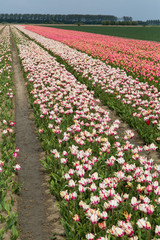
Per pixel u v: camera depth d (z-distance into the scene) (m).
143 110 9.31
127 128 9.68
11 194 5.73
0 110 10.98
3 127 9.19
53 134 8.13
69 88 12.07
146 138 8.40
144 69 17.30
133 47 33.53
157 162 7.17
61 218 4.60
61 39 40.66
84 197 5.15
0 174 6.07
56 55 25.00
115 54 23.89
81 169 4.91
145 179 4.79
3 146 7.77
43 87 12.07
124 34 71.38
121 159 5.49
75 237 4.10
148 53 27.33
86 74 16.19
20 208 5.39
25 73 17.45
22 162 7.25
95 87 14.24
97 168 6.14
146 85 13.21
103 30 91.75
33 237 4.62
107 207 4.05
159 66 18.22
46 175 6.59
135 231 4.21
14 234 4.41
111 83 13.52
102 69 17.09
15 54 27.59
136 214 4.43
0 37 46.50
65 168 6.16
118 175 4.83
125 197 4.51
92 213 3.87
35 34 52.69
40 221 5.02
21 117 10.70
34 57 21.62
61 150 7.14
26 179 6.43
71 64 19.48
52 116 9.20
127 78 14.81
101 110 8.63
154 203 4.68
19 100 12.97
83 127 8.52
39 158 7.45
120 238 3.87
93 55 24.50
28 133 9.16
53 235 4.66
